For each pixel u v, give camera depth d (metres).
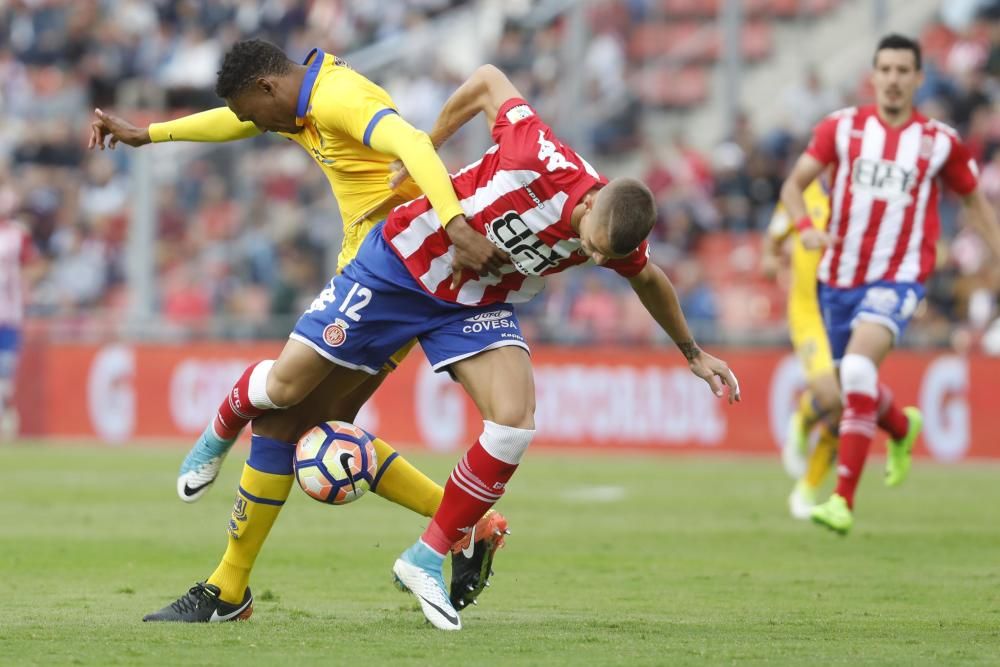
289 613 18.86
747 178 60.84
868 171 29.95
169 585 21.97
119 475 43.66
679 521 32.78
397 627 17.45
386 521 32.41
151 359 58.28
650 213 15.99
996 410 49.62
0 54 78.94
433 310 17.61
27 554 25.84
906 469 31.75
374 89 17.48
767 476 44.69
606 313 56.41
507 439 17.16
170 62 77.94
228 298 61.22
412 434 55.28
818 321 32.06
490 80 17.95
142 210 60.78
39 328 59.44
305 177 62.59
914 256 30.00
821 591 21.97
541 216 16.78
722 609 19.88
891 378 50.88
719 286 58.00
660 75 68.19
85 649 15.49
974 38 65.31
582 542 28.77
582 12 67.00
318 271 61.06
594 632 17.25
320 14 76.94
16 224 58.75
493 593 21.62
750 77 68.50
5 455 51.53
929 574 24.12
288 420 17.92
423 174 16.70
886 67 29.78
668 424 53.09
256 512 17.86
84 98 76.12
